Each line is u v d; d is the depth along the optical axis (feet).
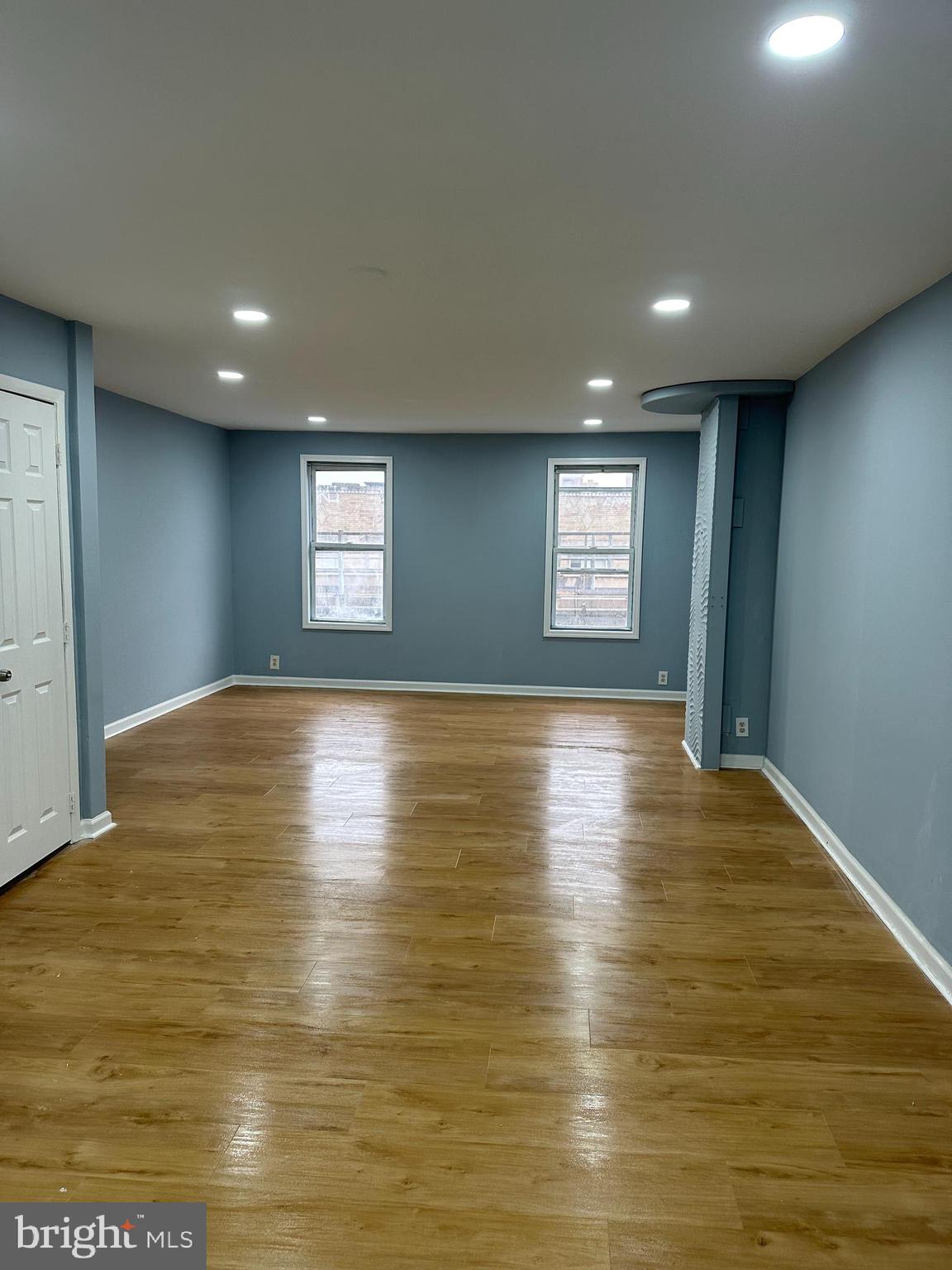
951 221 7.84
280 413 21.40
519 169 6.88
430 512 25.12
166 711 22.06
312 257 9.11
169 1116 6.73
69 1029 7.93
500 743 19.30
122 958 9.27
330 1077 7.27
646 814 14.43
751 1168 6.28
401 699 24.43
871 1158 6.41
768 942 9.91
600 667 24.99
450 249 8.80
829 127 6.09
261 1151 6.36
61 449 11.90
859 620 11.74
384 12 4.78
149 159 6.77
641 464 24.07
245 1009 8.30
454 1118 6.77
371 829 13.47
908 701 9.98
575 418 21.29
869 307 10.70
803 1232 5.71
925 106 5.79
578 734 20.29
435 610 25.43
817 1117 6.86
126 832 13.20
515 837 13.25
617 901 10.95
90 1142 6.44
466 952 9.53
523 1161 6.31
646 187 7.20
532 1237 5.63
